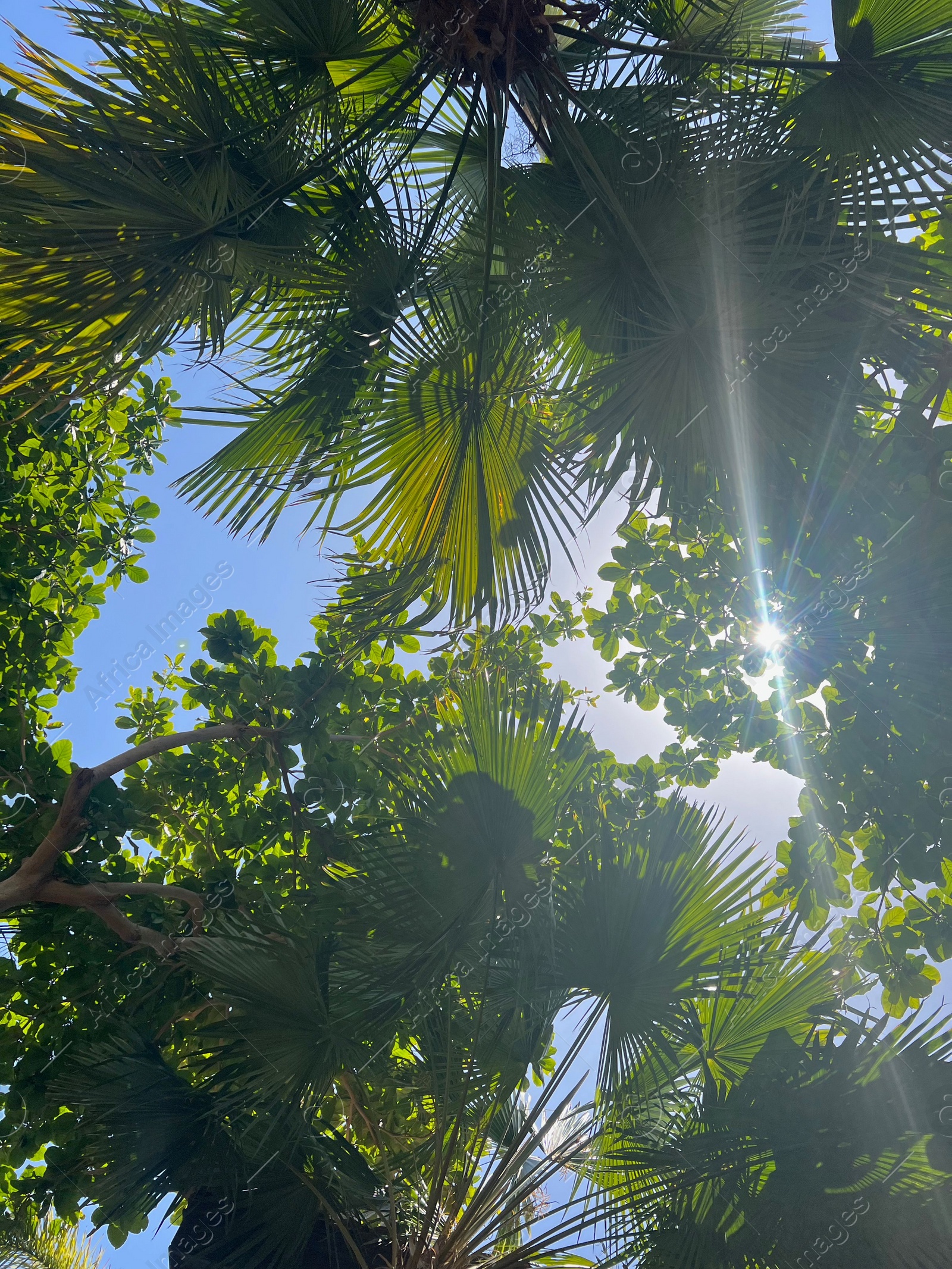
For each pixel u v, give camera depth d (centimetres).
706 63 378
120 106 335
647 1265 291
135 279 330
